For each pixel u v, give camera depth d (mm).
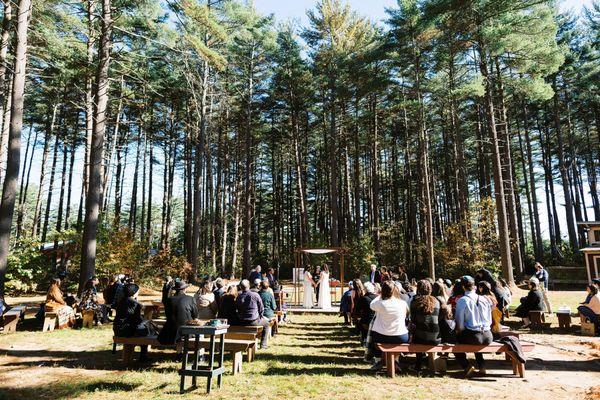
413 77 25266
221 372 5500
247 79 29641
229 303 7727
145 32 18469
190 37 12258
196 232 23312
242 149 36344
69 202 32500
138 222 50781
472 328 6145
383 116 33500
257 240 41625
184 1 11461
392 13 23047
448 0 17641
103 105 13750
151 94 27031
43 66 19578
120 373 6246
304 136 36688
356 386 5582
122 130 32594
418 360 6480
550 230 36062
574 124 36875
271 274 12781
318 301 15672
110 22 13781
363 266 26594
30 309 13445
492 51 17938
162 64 26797
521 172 40688
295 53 30047
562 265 28406
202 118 24141
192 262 22953
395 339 6273
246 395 5188
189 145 34406
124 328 6715
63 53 15969
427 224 21312
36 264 18359
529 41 18672
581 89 30688
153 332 7059
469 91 18188
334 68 27891
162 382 5770
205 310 7883
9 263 17359
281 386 5566
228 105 29422
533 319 10648
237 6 21938
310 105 31516
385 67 27391
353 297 9109
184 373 5293
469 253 21922
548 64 18750
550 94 18438
